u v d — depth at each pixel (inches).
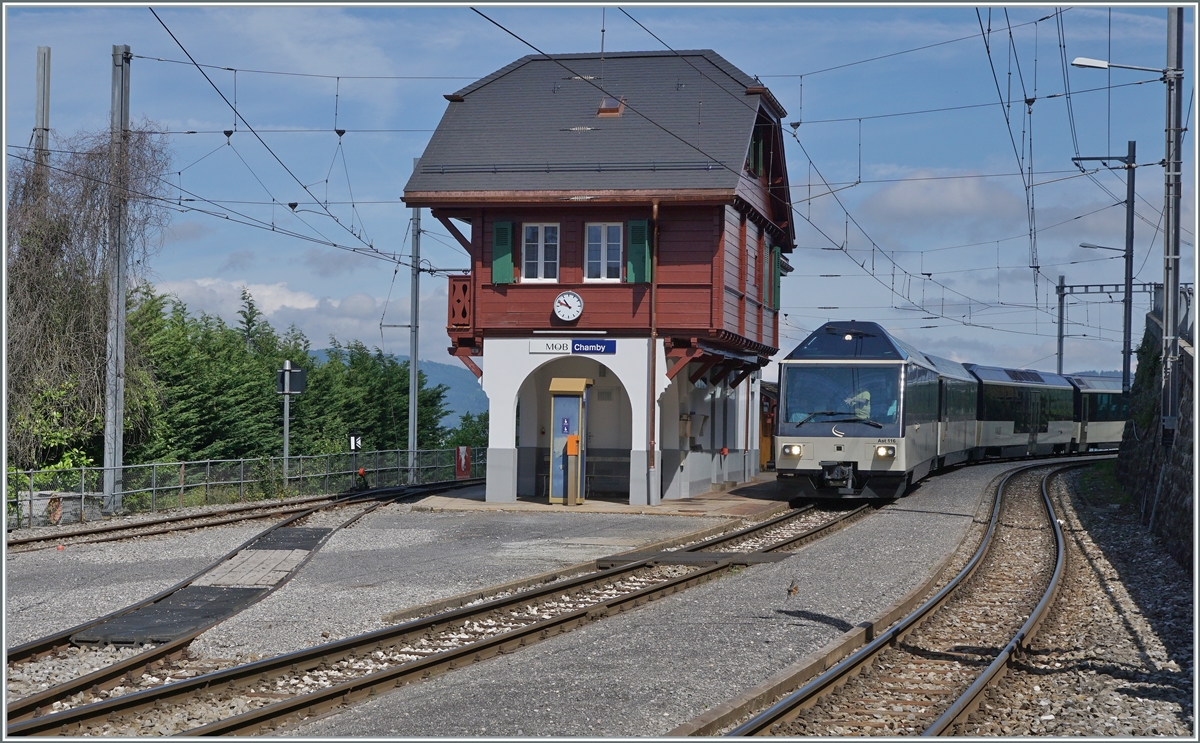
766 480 1443.2
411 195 1037.2
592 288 1042.7
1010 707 348.2
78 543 767.7
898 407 1014.4
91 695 358.3
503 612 507.2
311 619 487.5
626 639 446.6
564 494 1045.2
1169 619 506.6
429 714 333.7
